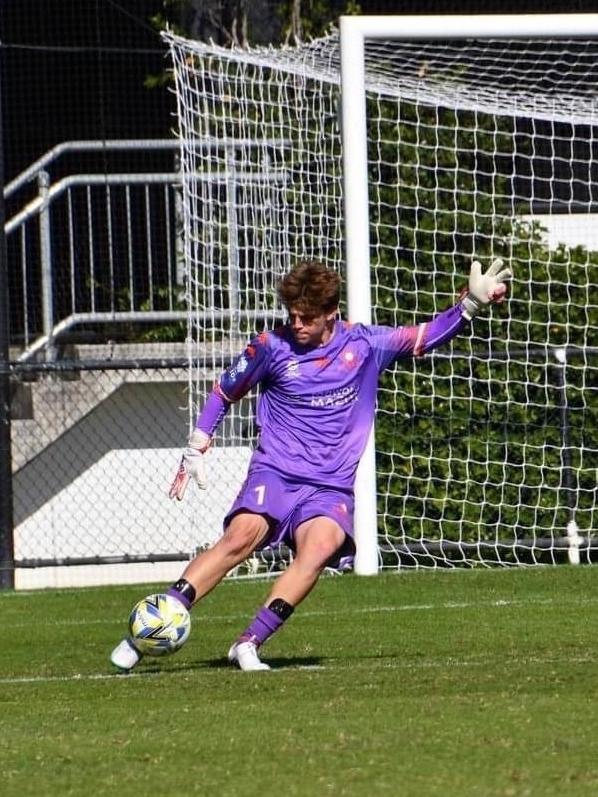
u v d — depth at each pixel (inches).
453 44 1793.8
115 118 2220.7
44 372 1654.8
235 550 941.2
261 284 1705.2
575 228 1895.9
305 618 1221.7
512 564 1633.9
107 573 1822.1
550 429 1672.0
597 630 1119.0
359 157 1475.1
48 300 1804.9
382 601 1322.6
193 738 701.3
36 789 616.4
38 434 1775.3
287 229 1688.0
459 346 1664.6
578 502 1680.6
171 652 944.9
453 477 1656.0
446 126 1695.4
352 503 949.2
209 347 1659.7
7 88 2209.6
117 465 1800.0
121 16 2207.2
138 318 1817.2
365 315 1472.7
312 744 678.5
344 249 1620.3
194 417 1686.8
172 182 1847.9
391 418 1642.5
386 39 1489.9
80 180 1833.2
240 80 1683.1
